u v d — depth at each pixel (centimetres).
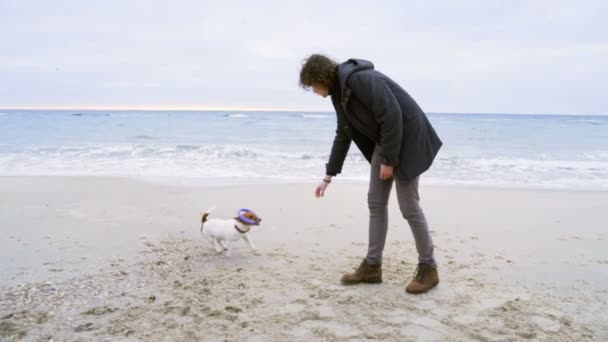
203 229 362
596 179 866
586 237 423
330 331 231
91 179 728
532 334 228
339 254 367
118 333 227
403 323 240
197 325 237
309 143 1723
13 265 327
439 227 462
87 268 324
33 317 244
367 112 255
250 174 867
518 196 642
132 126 2888
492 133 2575
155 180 740
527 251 377
